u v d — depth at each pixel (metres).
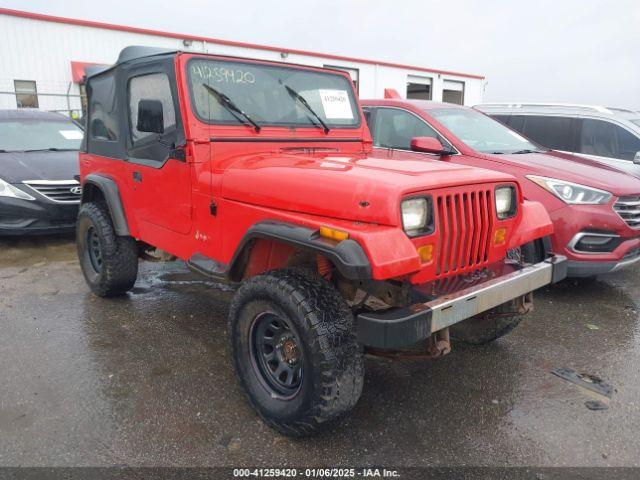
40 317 4.26
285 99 3.64
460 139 5.34
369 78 24.64
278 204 2.74
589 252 4.57
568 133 7.32
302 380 2.52
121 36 18.34
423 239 2.46
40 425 2.79
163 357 3.59
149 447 2.63
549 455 2.61
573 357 3.67
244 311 2.78
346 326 2.48
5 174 6.30
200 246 3.31
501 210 2.93
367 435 2.75
